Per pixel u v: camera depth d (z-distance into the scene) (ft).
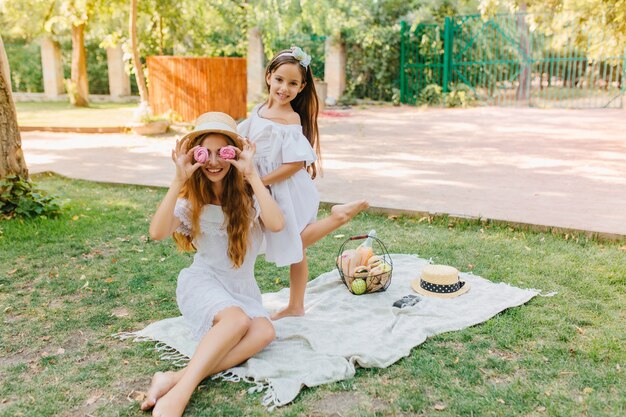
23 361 10.00
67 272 14.17
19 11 55.42
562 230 16.58
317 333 10.55
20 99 71.41
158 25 47.42
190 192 9.90
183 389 8.32
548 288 13.02
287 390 8.81
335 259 15.20
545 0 38.14
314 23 53.83
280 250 10.75
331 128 42.83
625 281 13.23
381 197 20.81
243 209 9.98
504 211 18.61
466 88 61.82
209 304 9.53
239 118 45.70
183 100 43.06
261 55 63.46
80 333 11.02
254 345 9.55
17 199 18.56
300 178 11.15
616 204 19.48
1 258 15.08
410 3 63.16
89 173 26.16
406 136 38.29
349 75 65.41
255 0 53.31
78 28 59.57
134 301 12.51
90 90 73.00
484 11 32.30
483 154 30.73
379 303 12.18
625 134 37.50
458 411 8.36
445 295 12.42
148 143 36.09
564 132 39.19
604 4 32.30
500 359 9.80
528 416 8.21
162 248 16.01
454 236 16.97
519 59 60.59
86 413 8.46
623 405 8.44
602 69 67.46
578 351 10.06
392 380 9.24
